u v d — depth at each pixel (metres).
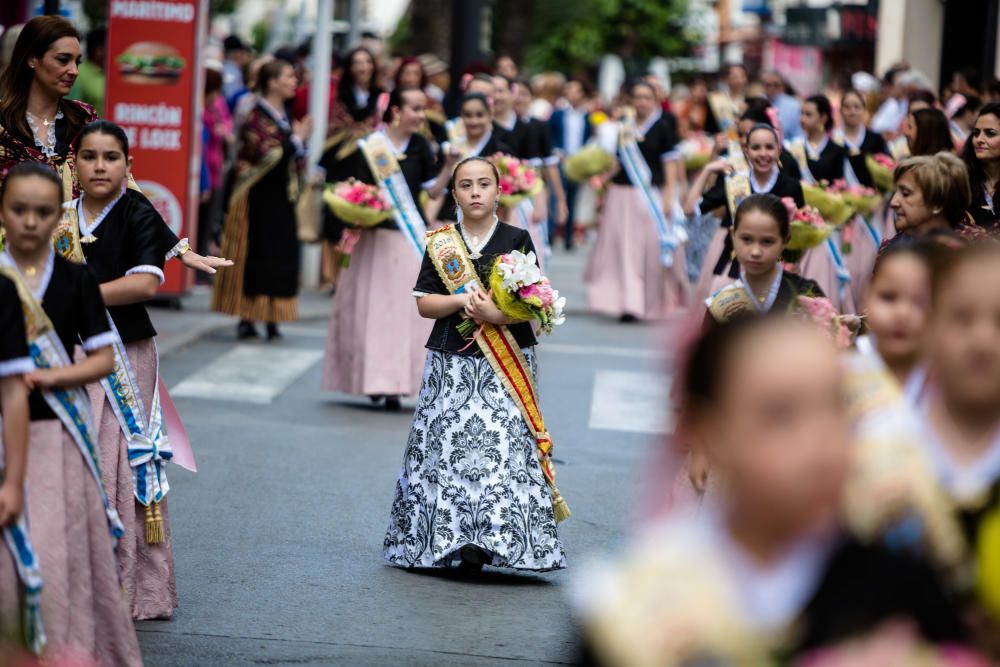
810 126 30.55
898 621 6.29
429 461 16.69
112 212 14.46
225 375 28.86
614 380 29.47
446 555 16.39
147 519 14.41
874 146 32.88
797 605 6.29
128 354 14.52
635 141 37.84
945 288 8.80
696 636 6.12
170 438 15.05
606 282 38.16
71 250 14.30
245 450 22.66
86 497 12.10
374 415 26.23
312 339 33.69
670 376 6.78
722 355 6.27
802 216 23.27
